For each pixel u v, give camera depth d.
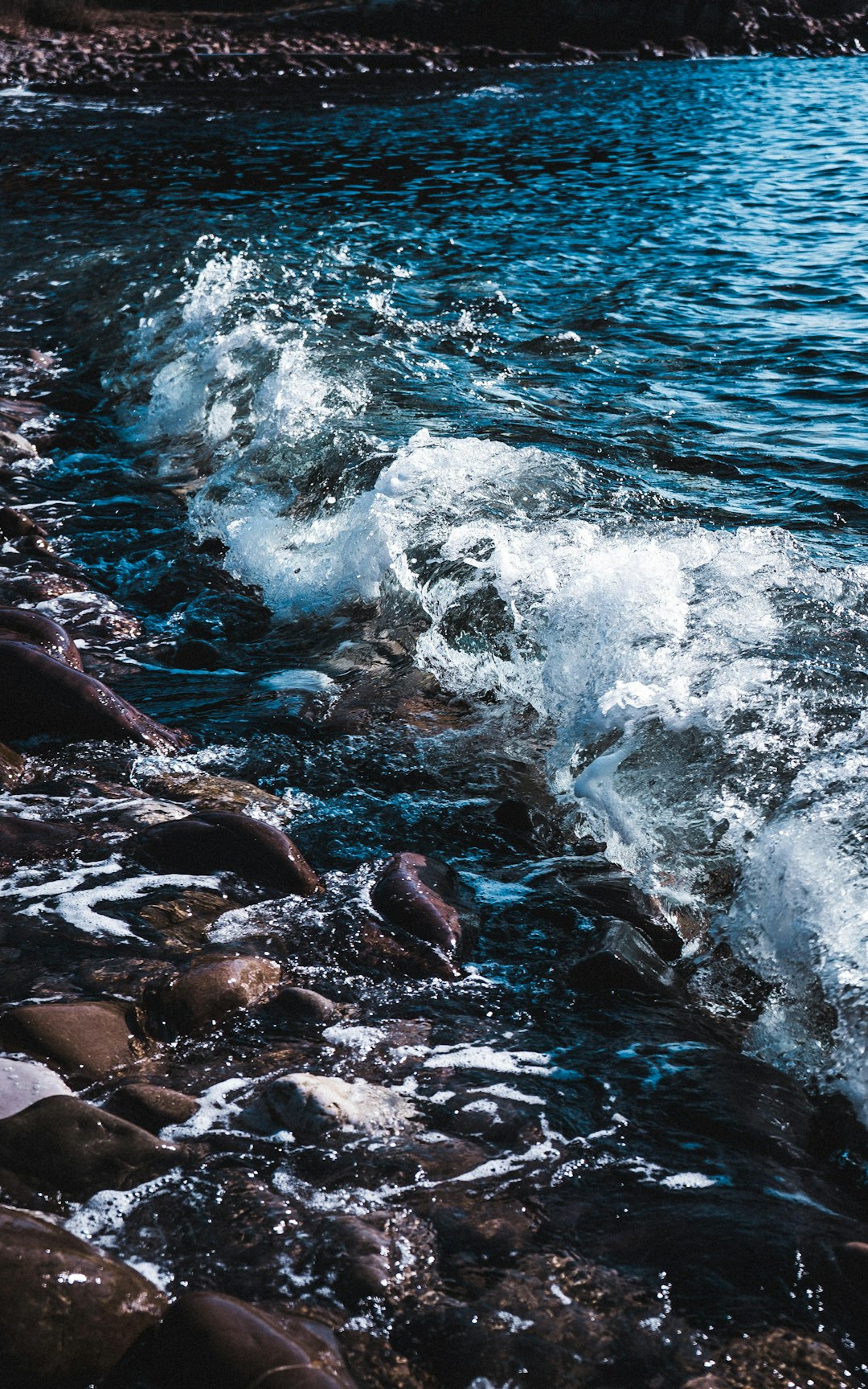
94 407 9.06
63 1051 2.99
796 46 36.81
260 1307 2.33
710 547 5.45
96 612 6.01
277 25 34.47
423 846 4.21
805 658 4.53
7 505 7.32
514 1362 2.25
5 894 3.72
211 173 17.31
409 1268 2.45
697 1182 2.73
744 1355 2.29
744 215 14.48
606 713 4.59
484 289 11.20
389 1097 2.96
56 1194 2.59
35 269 12.24
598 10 35.56
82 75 28.48
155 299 10.85
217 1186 2.63
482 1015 3.33
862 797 3.78
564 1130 2.88
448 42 35.31
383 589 6.02
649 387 8.61
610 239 13.34
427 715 5.12
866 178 16.44
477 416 7.87
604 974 3.48
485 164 18.20
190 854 3.91
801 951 3.45
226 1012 3.24
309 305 10.44
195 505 7.30
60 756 4.57
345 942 3.58
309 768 4.66
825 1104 3.06
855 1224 2.64
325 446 7.17
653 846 4.12
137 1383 2.15
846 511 6.46
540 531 5.86
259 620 6.10
